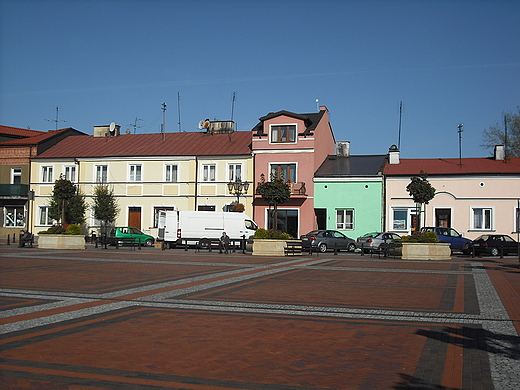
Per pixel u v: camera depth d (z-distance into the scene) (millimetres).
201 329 9250
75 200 43750
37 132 55875
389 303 12367
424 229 35781
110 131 50531
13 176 47875
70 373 6605
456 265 24078
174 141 47219
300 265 22828
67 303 11680
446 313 11109
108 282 15602
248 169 42531
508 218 37156
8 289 13867
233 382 6383
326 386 6285
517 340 8648
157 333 8875
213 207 43188
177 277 17141
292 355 7641
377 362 7312
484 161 40938
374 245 33875
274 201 33875
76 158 46094
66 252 29531
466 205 38031
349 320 10242
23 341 8133
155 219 44375
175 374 6652
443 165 40656
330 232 35938
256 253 29641
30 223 46781
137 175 45094
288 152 41656
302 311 11141
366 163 43344
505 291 14734
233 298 12797
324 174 41031
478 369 6973
